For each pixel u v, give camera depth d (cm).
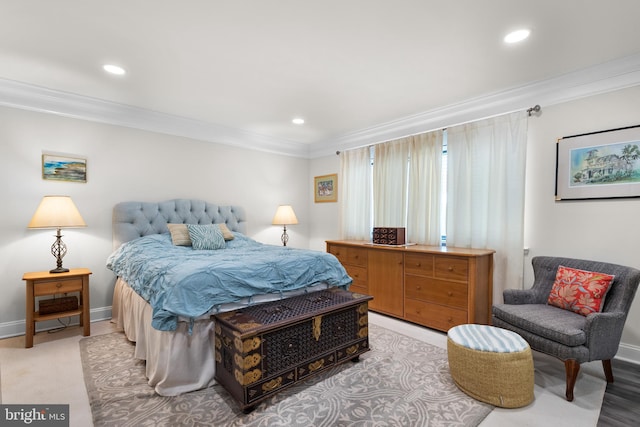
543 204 280
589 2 170
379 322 326
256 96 310
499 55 229
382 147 410
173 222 367
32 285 258
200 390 194
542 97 278
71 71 256
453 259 284
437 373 216
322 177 512
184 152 394
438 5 173
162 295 192
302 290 257
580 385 201
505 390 176
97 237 328
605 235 248
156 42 212
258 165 471
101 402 179
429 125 362
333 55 230
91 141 325
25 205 290
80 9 175
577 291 217
